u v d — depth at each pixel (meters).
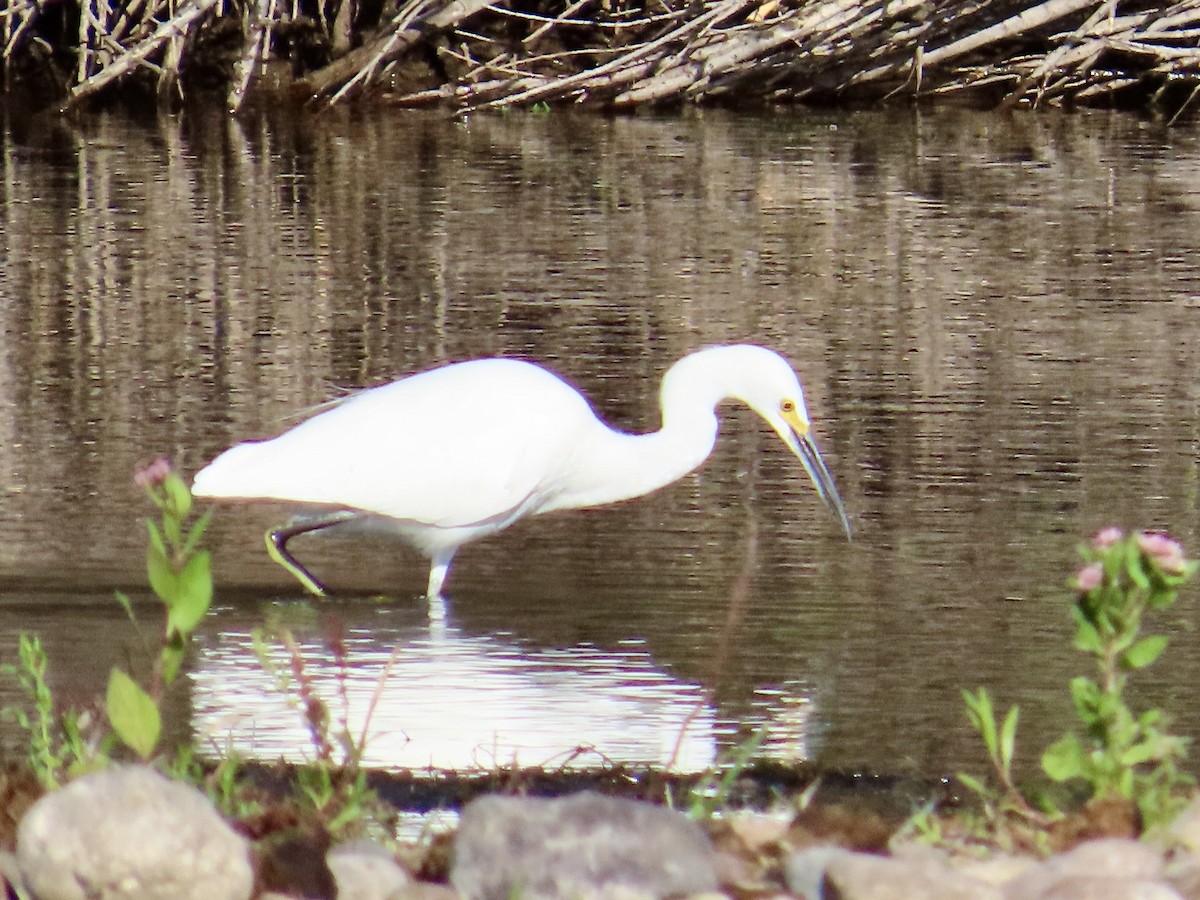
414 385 11.47
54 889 5.52
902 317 18.72
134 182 26.05
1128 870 6.01
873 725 8.77
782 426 11.88
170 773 7.10
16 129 30.77
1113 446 14.32
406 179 26.55
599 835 5.90
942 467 13.83
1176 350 17.42
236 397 15.59
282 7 33.88
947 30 33.44
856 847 6.74
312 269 20.80
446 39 34.62
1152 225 23.36
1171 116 32.66
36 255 21.30
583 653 9.93
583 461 11.65
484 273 20.66
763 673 9.58
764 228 23.17
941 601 10.80
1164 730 8.46
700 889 5.84
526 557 11.86
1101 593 7.14
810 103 34.03
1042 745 8.47
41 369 16.39
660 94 32.97
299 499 11.00
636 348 17.48
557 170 27.34
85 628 10.17
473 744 8.43
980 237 22.69
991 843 6.84
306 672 9.46
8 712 8.48
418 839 6.93
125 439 14.23
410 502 10.99
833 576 11.33
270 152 28.81
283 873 6.05
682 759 8.27
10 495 12.73
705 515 12.76
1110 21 32.12
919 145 29.48
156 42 32.50
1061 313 18.91
